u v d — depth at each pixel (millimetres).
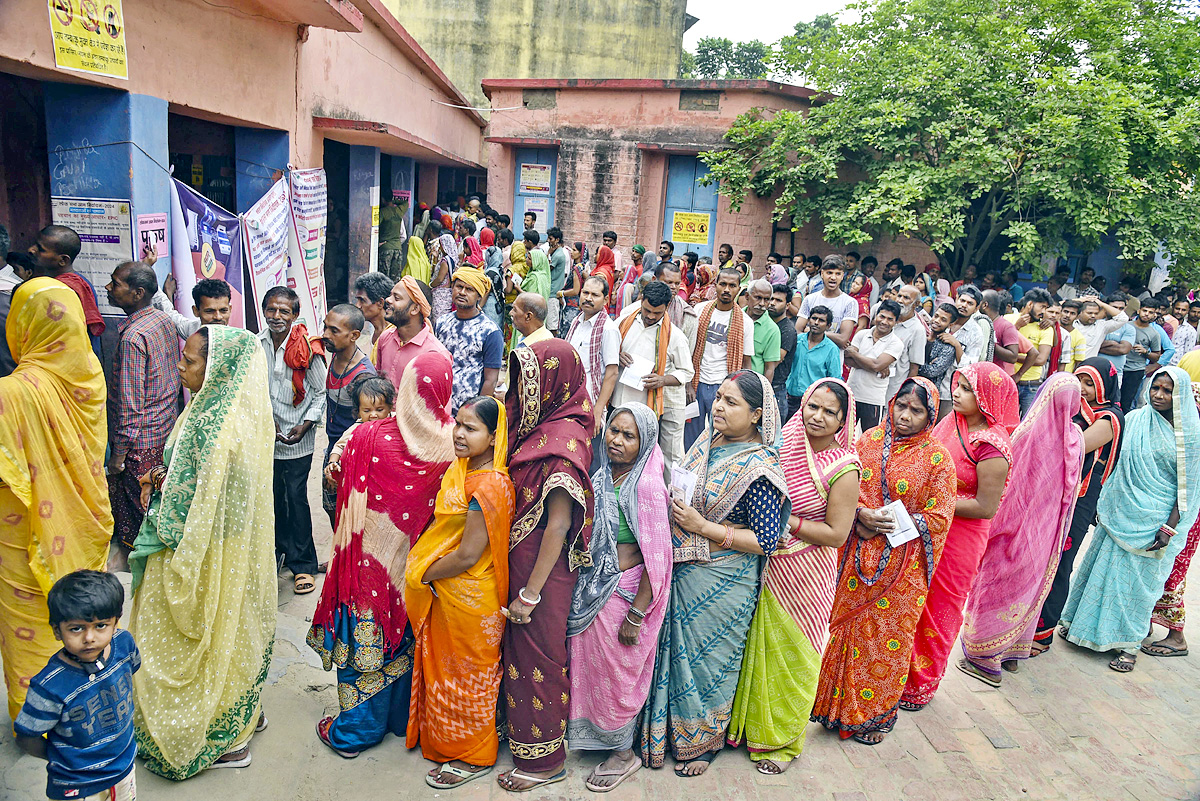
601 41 21266
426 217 12898
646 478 3070
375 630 3125
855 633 3629
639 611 3064
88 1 4988
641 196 14680
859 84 12617
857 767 3502
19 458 2854
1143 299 9117
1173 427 4465
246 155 7996
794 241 14164
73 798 2336
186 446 2859
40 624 3059
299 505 4445
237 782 3027
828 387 3248
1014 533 4227
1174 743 3930
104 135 5477
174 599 2854
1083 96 10977
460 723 3119
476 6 20859
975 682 4375
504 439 3043
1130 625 4602
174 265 6113
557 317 11375
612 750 3287
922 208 12141
